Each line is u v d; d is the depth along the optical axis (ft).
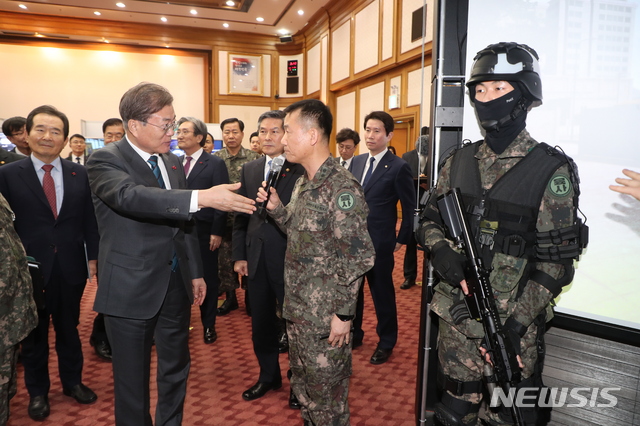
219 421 7.18
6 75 39.96
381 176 9.22
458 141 5.97
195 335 11.03
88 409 7.61
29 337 7.20
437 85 5.91
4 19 37.88
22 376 8.91
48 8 36.76
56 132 7.38
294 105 5.50
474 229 4.63
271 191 5.91
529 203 4.33
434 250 4.75
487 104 4.56
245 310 13.09
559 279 4.22
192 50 43.62
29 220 7.35
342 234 5.09
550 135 5.46
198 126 10.61
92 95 41.98
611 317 5.18
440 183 5.24
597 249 5.23
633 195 4.74
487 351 4.26
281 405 7.70
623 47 5.06
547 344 5.67
